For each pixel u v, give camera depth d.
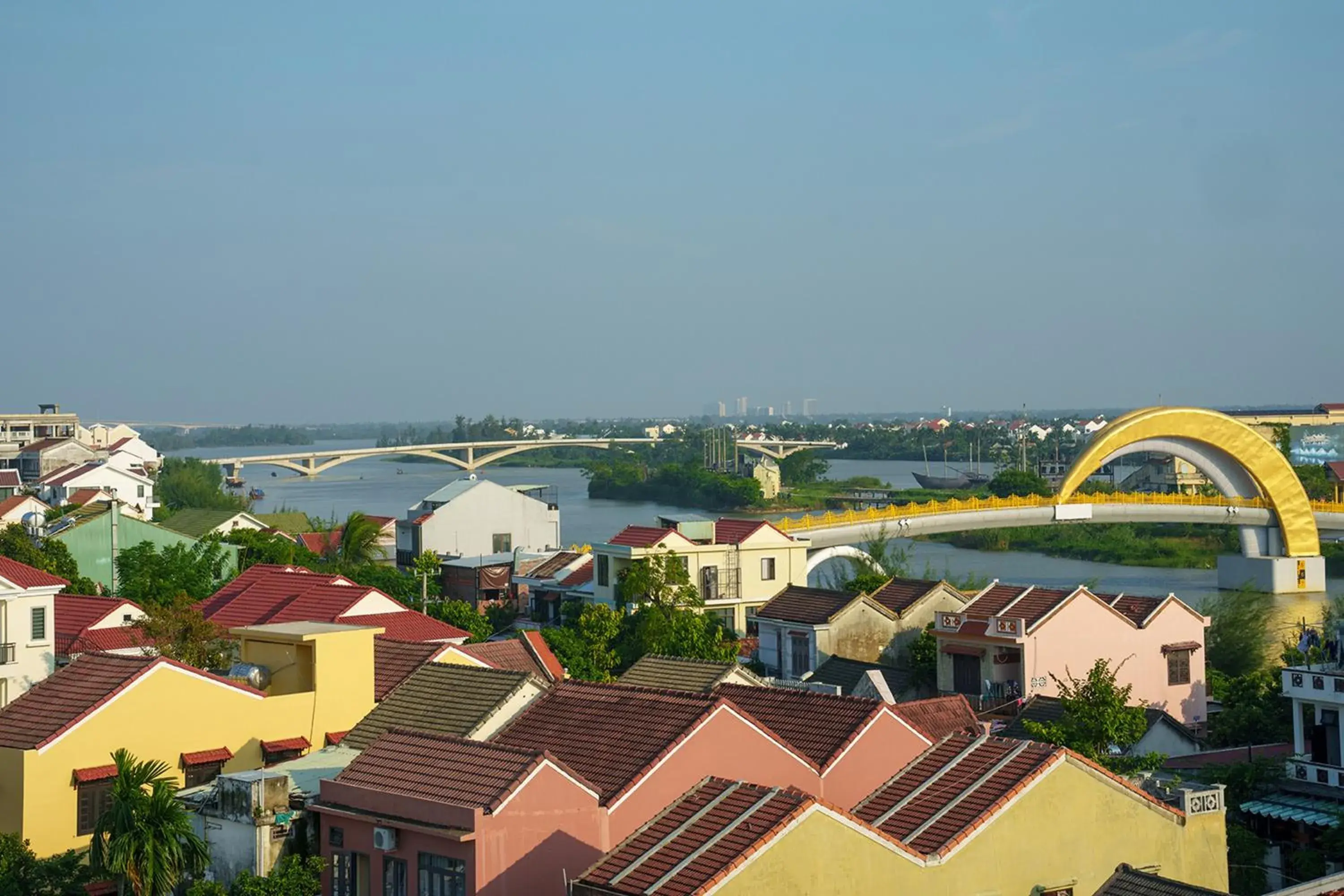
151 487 129.75
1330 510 140.12
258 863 30.03
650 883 26.19
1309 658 50.88
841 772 33.38
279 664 40.03
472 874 27.34
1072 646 59.81
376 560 111.31
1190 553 160.38
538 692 37.72
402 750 30.83
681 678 45.59
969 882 28.98
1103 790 30.98
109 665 36.72
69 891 31.38
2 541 74.94
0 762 34.09
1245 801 43.03
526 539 112.44
